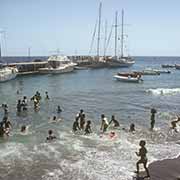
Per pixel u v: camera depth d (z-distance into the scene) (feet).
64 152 67.56
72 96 161.38
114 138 79.20
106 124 86.58
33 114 110.42
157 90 189.67
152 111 91.56
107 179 53.47
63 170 57.31
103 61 444.96
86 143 74.59
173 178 54.08
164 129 90.22
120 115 111.14
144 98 157.79
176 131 87.71
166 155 66.44
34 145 72.49
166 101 148.05
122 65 463.42
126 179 53.57
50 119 101.96
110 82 249.75
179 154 67.21
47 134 82.58
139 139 79.10
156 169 58.03
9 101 140.87
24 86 210.79
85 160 62.69
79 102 140.36
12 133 83.35
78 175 55.06
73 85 221.66
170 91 188.03
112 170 57.47
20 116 106.73
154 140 78.54
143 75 347.56
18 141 75.77
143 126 93.86
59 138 78.74
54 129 88.33
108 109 122.72
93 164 60.49
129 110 121.39
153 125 90.63
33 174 55.36
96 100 147.84
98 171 56.95
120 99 152.87
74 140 77.05
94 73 357.00
